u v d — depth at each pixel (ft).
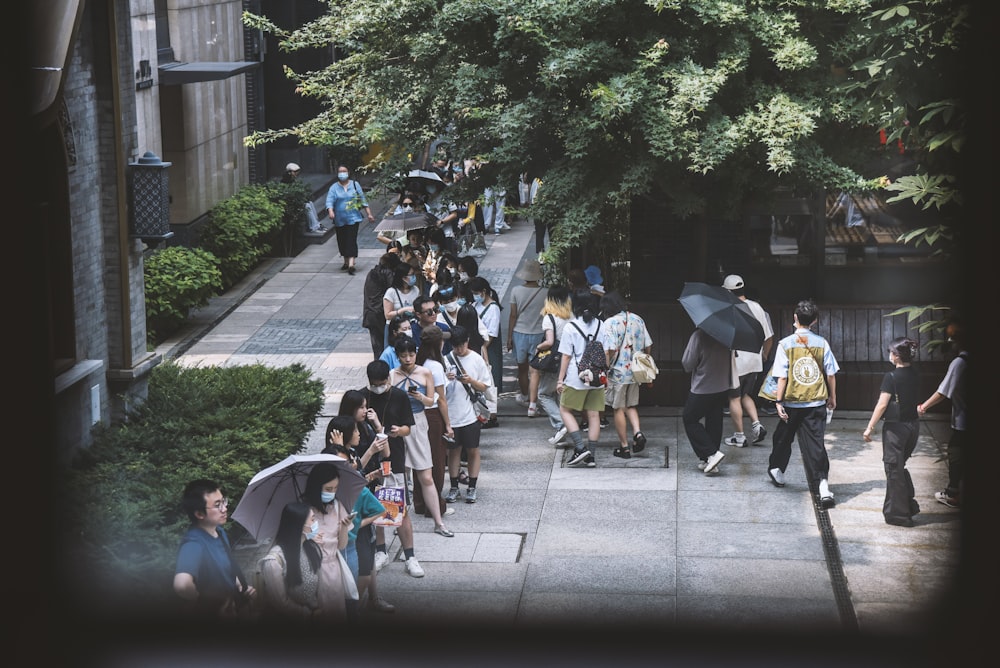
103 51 37.63
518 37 44.96
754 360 43.83
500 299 68.23
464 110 46.52
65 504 30.86
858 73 45.47
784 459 40.01
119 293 38.78
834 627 29.63
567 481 41.19
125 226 38.52
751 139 44.37
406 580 33.32
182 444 35.78
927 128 30.40
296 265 77.77
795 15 45.80
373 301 52.90
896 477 36.42
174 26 70.69
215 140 75.56
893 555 34.47
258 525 26.40
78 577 28.76
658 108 43.80
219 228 70.90
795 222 53.98
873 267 53.88
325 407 49.57
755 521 37.35
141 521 30.68
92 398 37.01
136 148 39.63
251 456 36.55
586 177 46.01
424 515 38.19
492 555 35.06
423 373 35.91
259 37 84.94
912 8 31.17
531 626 29.89
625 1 44.75
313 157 98.94
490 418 47.16
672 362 49.57
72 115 36.17
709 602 31.50
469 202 50.42
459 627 29.86
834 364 38.93
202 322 64.23
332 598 25.82
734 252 54.24
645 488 40.34
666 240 54.03
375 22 47.98
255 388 40.22
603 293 49.08
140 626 28.45
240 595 24.48
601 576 33.42
